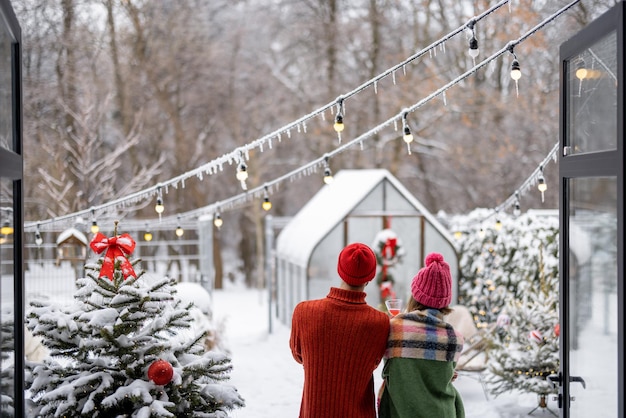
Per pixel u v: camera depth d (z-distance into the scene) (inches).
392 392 145.2
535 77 723.4
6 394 138.9
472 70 208.5
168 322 168.4
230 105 854.5
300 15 827.4
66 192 537.3
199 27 832.3
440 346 144.3
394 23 795.4
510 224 410.3
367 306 149.3
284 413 277.1
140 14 789.9
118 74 746.2
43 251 470.0
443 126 820.6
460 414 151.9
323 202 492.7
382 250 420.5
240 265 993.5
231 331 514.0
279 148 901.2
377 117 801.6
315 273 436.8
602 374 143.6
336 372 145.6
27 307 307.3
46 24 666.8
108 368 164.9
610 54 138.6
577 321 160.6
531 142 783.7
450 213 860.6
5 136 144.0
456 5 762.8
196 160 838.5
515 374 271.6
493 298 416.2
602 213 142.9
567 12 452.1
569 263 165.5
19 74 154.1
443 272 149.1
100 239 181.5
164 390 163.2
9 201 145.1
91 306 172.7
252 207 881.5
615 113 136.3
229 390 171.3
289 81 874.1
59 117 680.4
